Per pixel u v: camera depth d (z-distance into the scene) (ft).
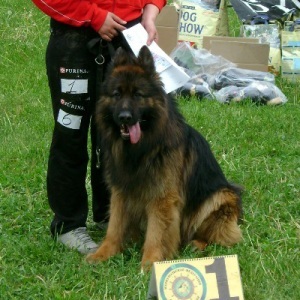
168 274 9.76
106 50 11.95
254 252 12.00
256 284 11.05
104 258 11.91
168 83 12.00
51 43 11.93
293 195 14.14
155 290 10.00
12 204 13.80
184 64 20.42
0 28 25.50
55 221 12.62
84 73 11.91
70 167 12.36
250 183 14.57
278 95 19.29
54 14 11.60
